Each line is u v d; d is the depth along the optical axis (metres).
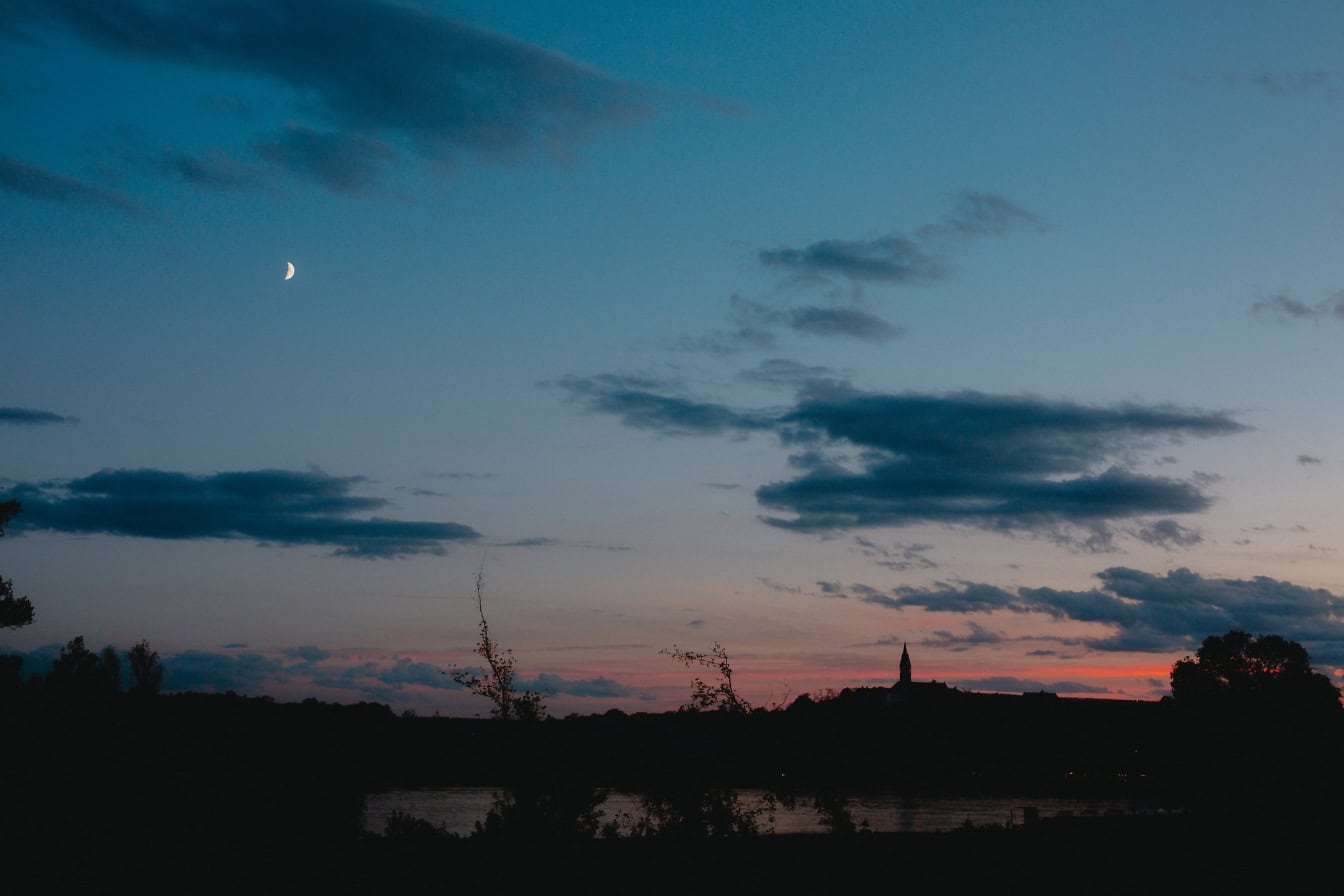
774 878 23.66
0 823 19.78
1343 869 32.47
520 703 21.73
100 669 27.78
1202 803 51.94
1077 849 34.00
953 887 25.73
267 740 21.91
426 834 22.77
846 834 25.45
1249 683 84.62
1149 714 94.12
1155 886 29.03
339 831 21.42
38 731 21.31
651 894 21.03
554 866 21.06
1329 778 50.34
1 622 31.95
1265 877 31.11
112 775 20.81
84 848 19.97
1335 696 84.12
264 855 20.66
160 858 20.20
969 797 117.19
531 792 21.52
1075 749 132.88
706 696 24.02
